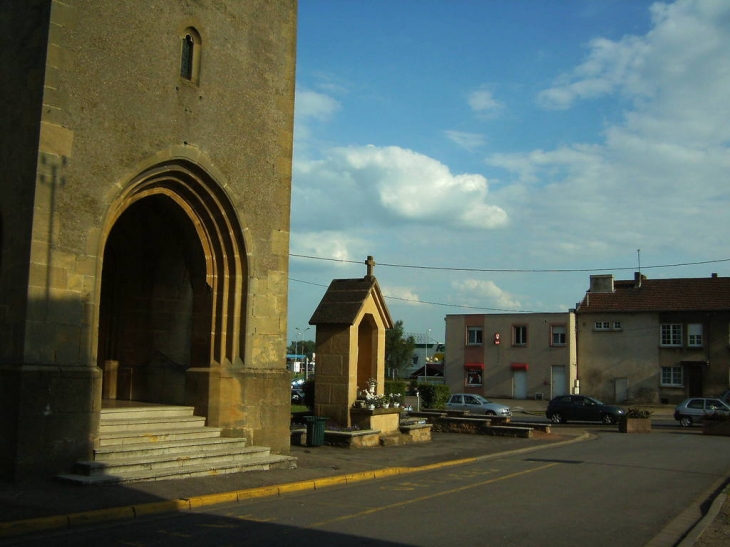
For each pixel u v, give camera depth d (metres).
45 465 11.77
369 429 21.41
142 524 9.74
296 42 18.00
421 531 9.71
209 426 15.35
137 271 17.50
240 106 16.23
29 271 11.91
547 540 9.43
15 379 11.62
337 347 22.14
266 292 16.53
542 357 58.12
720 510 11.84
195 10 15.25
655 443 26.67
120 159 13.51
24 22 12.86
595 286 58.38
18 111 12.66
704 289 54.56
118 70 13.55
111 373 17.33
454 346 62.34
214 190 15.61
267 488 12.45
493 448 22.28
